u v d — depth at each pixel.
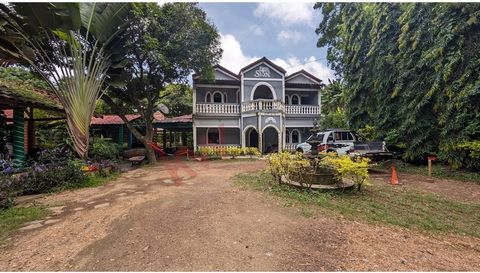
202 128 21.77
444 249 3.68
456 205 5.91
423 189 7.54
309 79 23.72
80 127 9.07
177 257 3.30
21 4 7.63
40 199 6.47
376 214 5.17
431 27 10.39
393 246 3.71
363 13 13.63
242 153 18.78
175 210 5.28
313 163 7.61
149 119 16.34
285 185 7.36
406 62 11.32
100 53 10.11
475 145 8.62
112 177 9.75
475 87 8.69
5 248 3.65
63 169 7.96
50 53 9.41
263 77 21.78
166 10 14.45
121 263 3.17
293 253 3.43
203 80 20.11
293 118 22.59
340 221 4.70
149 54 13.27
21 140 9.89
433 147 10.80
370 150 10.83
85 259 3.29
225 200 6.03
